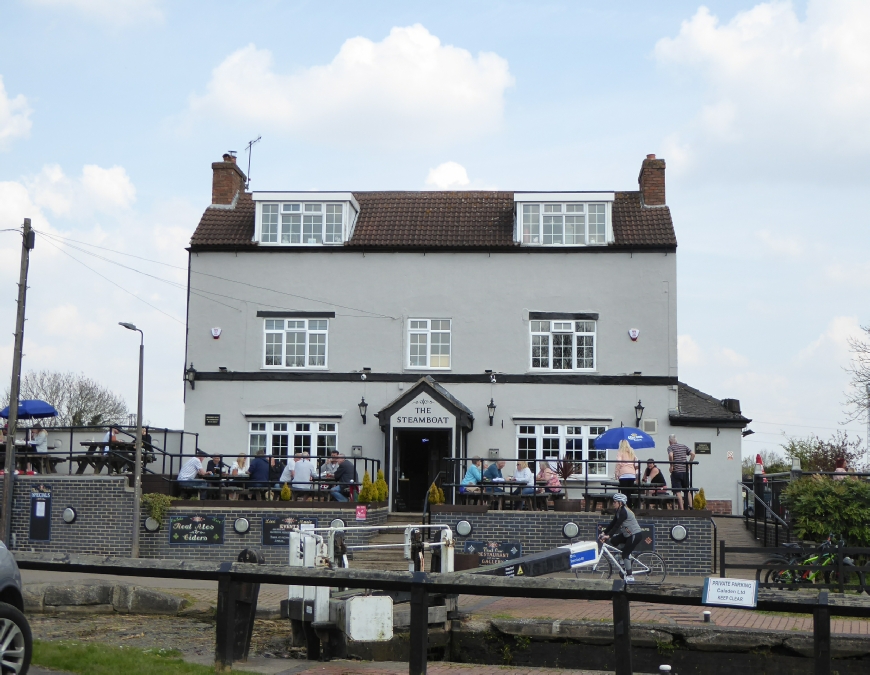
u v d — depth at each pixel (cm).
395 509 2738
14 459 2436
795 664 1343
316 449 2867
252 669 950
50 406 2612
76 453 2441
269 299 2931
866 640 1317
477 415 2841
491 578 845
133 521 2255
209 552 2258
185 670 912
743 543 2352
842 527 1923
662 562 1867
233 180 3123
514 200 2906
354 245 2917
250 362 2909
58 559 919
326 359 2902
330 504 2259
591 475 2786
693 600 788
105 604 1527
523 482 2220
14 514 2361
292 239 2956
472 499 2298
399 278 2914
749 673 1354
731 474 2766
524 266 2884
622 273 2856
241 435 2880
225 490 2344
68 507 2334
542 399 2831
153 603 1524
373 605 1102
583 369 2838
